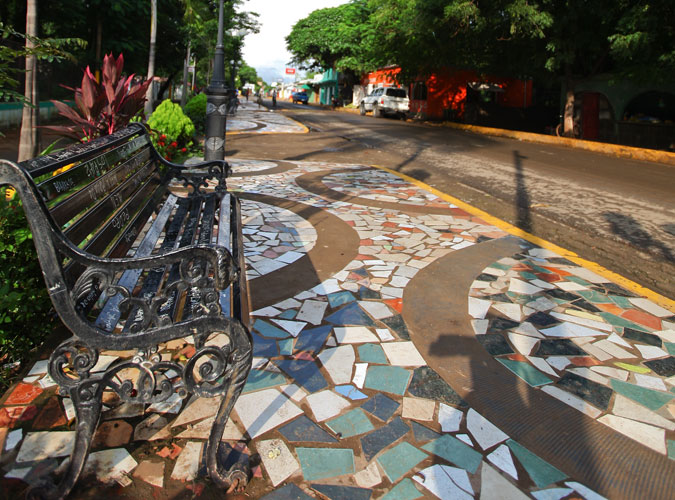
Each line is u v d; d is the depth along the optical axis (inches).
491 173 409.4
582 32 676.1
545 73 842.8
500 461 81.7
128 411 90.3
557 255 191.9
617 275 172.2
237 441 83.6
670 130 684.7
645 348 121.4
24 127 263.7
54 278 69.8
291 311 132.8
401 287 152.4
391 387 100.6
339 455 81.6
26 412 88.4
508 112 1122.7
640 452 85.5
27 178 67.4
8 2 549.3
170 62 844.0
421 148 582.6
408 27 861.2
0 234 110.0
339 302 139.8
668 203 303.4
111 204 112.9
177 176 185.3
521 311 139.2
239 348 75.4
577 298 150.0
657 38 588.1
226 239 120.9
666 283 170.9
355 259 176.9
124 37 677.9
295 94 2450.8
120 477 75.5
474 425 90.3
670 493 76.6
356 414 91.8
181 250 74.2
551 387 103.2
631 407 97.7
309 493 73.9
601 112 812.6
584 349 119.5
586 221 254.7
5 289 105.5
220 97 319.3
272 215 235.5
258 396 96.0
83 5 592.1
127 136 145.3
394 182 343.6
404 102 1240.8
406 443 84.9
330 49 1804.9
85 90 229.1
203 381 75.2
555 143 709.9
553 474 79.4
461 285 156.5
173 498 72.4
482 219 245.3
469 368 109.0
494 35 806.5
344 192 299.6
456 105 1258.0
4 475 74.8
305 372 104.8
